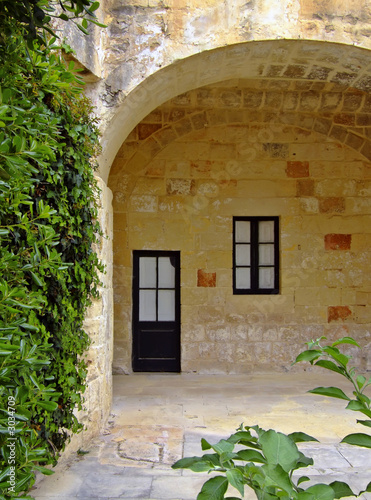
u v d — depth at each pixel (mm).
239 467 1647
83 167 4199
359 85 5949
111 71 4926
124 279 7812
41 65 2719
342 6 4996
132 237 7832
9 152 1881
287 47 5066
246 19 4930
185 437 4855
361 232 7961
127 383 7234
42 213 2609
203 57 5035
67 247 3918
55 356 3750
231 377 7656
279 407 6004
